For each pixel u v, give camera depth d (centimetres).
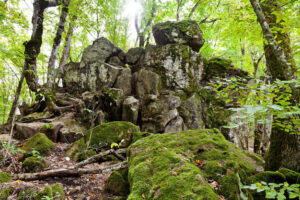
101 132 466
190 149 302
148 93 674
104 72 717
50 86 726
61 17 766
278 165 280
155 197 192
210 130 374
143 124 616
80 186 284
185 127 643
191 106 673
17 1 705
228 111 678
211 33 1171
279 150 282
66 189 270
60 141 499
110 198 254
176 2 1177
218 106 693
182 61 717
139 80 694
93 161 366
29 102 310
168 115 618
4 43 841
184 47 732
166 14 1147
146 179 226
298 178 226
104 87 707
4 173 266
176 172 224
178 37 769
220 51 1388
